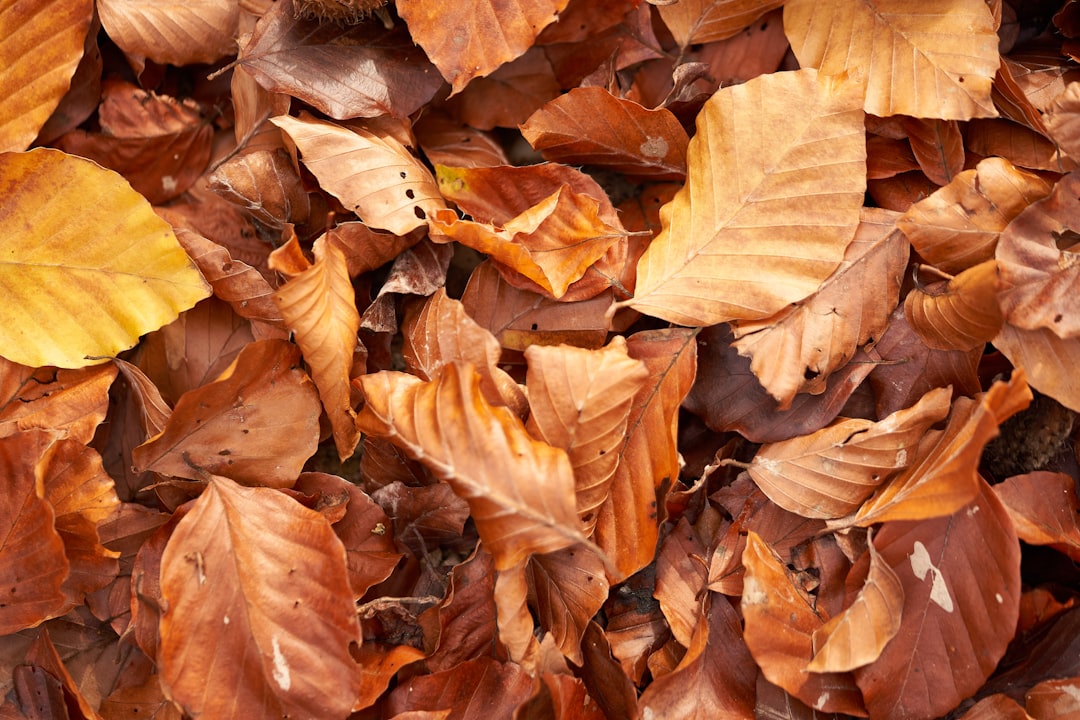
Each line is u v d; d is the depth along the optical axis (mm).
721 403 455
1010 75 447
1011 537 425
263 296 458
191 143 479
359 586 452
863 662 429
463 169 455
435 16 447
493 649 452
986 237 445
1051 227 439
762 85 447
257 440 452
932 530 439
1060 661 447
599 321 457
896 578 440
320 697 435
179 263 450
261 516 442
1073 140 448
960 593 437
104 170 444
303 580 437
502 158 478
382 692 441
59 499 446
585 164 478
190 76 481
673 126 459
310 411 454
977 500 434
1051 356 440
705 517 462
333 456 480
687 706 443
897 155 465
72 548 450
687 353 446
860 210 448
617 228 459
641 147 465
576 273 451
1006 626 428
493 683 446
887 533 441
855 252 450
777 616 439
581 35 469
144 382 453
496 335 459
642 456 444
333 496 457
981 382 464
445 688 446
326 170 448
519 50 449
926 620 439
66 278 450
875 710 439
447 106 479
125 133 472
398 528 462
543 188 459
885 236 452
